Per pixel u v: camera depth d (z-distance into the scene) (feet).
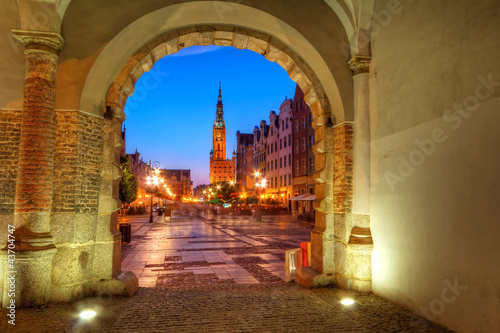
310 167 126.93
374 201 21.75
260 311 18.16
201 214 156.46
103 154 21.45
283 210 139.44
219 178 543.39
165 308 18.62
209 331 15.24
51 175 19.40
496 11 13.38
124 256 39.09
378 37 21.91
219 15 22.84
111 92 22.08
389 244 20.04
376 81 22.00
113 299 20.16
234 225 87.81
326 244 23.53
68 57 20.30
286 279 26.35
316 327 15.79
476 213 13.99
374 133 22.04
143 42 22.36
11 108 19.53
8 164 19.34
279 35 24.22
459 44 15.28
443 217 15.90
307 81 25.16
